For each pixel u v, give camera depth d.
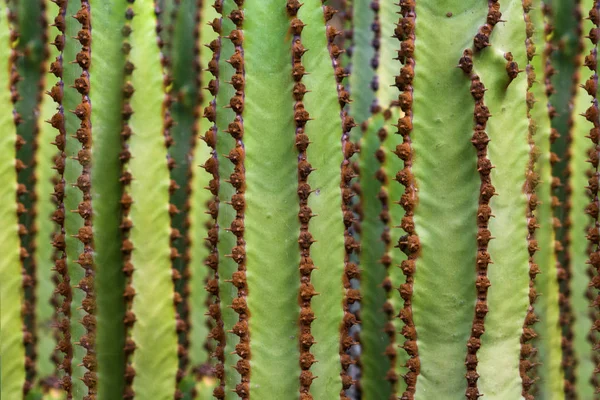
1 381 1.19
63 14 1.16
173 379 1.16
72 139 1.15
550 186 1.16
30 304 1.21
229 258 1.09
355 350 1.17
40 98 1.22
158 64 1.16
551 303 1.16
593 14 1.12
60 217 1.14
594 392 1.16
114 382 1.15
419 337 1.07
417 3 1.07
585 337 1.17
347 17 1.21
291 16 1.08
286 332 1.07
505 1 1.07
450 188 1.06
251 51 1.08
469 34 1.07
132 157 1.15
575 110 1.19
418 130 1.07
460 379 1.07
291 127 1.07
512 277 1.07
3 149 1.18
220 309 1.09
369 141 1.18
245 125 1.08
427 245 1.07
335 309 1.08
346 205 1.09
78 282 1.15
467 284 1.06
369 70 1.20
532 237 1.09
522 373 1.07
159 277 1.16
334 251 1.08
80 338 1.14
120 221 1.14
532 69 1.11
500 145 1.07
